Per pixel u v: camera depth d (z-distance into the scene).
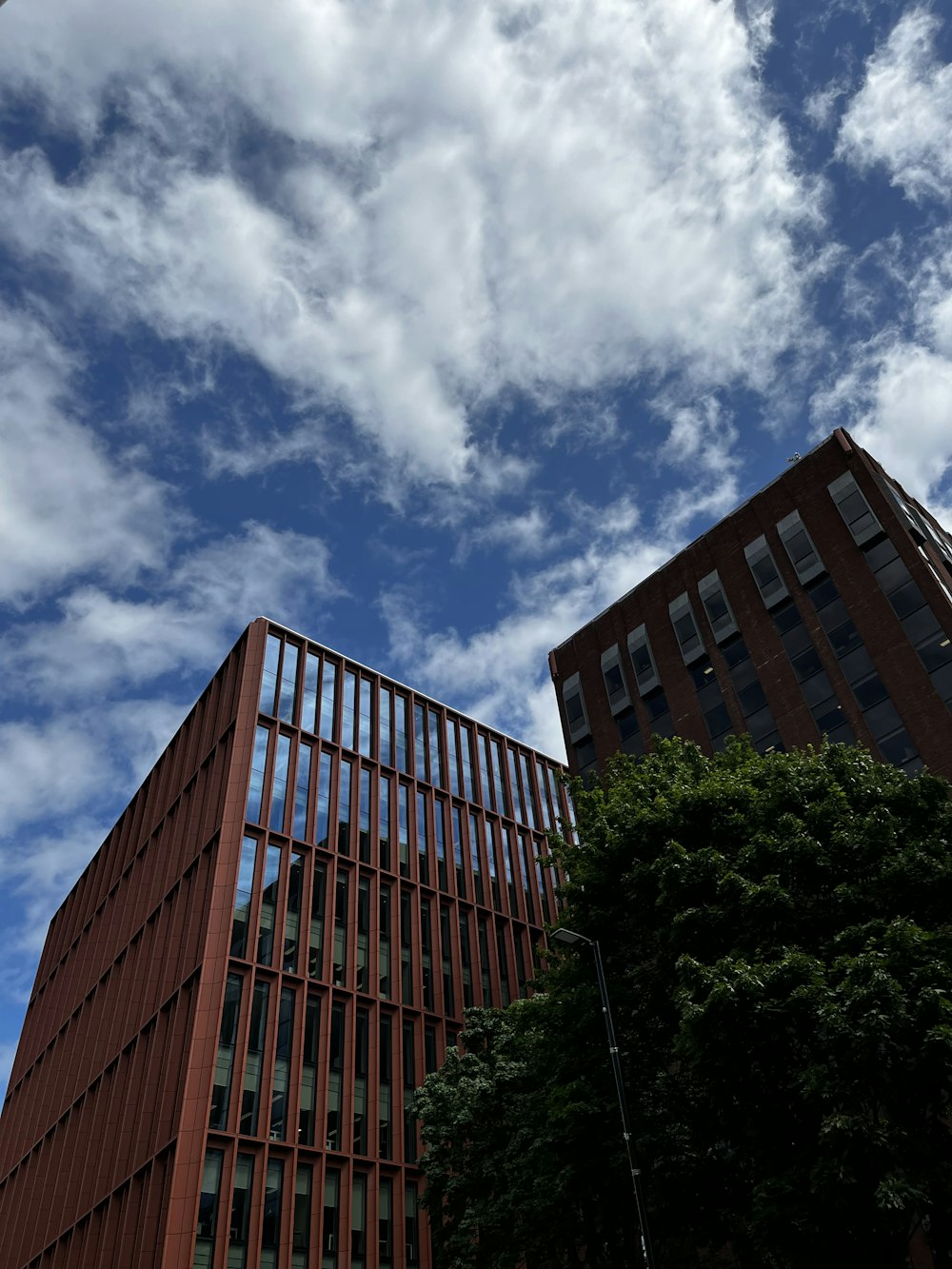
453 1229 33.75
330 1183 47.12
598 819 27.08
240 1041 47.41
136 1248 44.28
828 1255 18.97
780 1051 20.03
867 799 23.44
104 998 64.81
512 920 67.19
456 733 74.06
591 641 59.91
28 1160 69.56
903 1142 17.73
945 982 18.16
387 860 61.75
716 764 29.27
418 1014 56.41
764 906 21.00
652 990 24.52
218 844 53.78
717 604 52.69
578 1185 25.25
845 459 49.94
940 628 42.12
